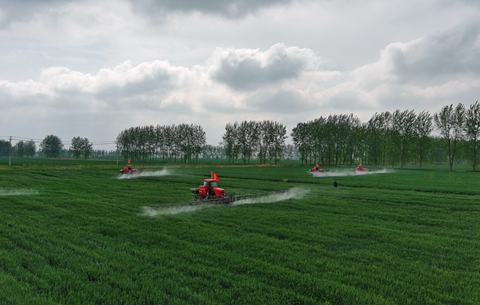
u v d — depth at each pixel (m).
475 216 21.59
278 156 129.25
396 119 100.88
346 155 117.81
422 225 18.47
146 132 143.75
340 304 8.17
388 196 31.59
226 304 8.04
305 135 122.25
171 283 9.23
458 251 13.10
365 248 13.41
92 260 11.20
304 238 14.73
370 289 9.11
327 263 11.23
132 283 9.20
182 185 40.44
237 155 130.25
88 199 26.77
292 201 27.27
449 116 88.75
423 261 11.86
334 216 20.61
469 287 9.41
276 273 10.11
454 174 68.88
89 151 183.75
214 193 26.59
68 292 8.61
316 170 66.75
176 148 137.88
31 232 15.02
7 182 40.78
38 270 10.10
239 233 15.54
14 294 8.39
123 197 28.53
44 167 74.00
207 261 11.21
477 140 83.94
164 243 13.48
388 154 107.12
